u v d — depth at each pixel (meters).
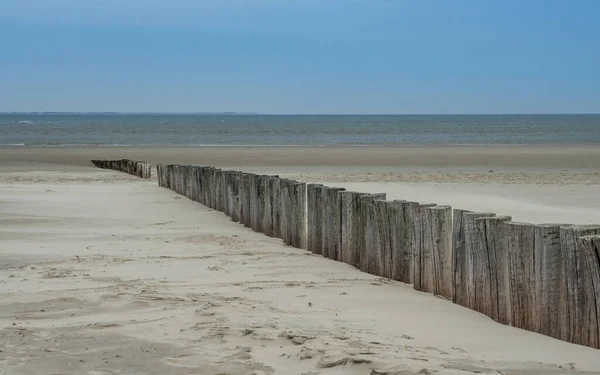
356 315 6.78
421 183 25.14
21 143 67.50
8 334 6.01
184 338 5.83
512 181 26.00
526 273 6.31
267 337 5.71
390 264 8.74
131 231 13.43
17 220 14.73
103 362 5.22
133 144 66.00
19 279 8.75
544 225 6.18
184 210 17.14
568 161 40.31
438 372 4.73
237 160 41.84
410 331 6.21
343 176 29.11
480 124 167.75
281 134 98.00
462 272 7.25
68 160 41.81
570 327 5.88
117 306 7.09
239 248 11.38
